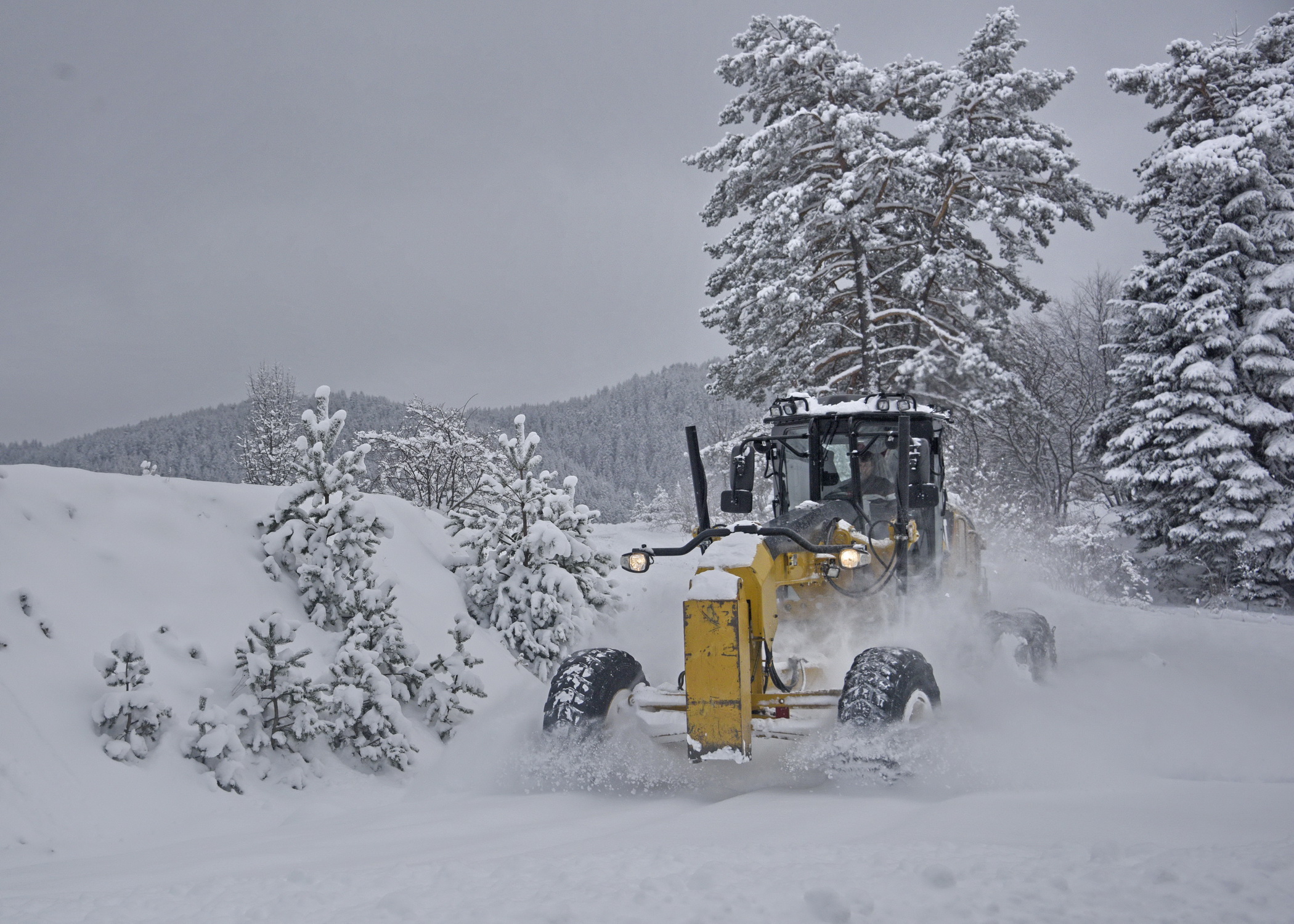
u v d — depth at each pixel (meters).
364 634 6.23
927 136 23.66
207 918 2.83
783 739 4.98
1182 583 18.58
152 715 4.98
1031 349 27.89
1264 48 19.64
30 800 4.34
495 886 3.01
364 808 5.20
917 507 6.03
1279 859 2.93
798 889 2.84
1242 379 18.33
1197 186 19.09
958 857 3.12
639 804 4.75
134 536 6.26
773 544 5.39
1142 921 2.50
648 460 100.12
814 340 23.31
